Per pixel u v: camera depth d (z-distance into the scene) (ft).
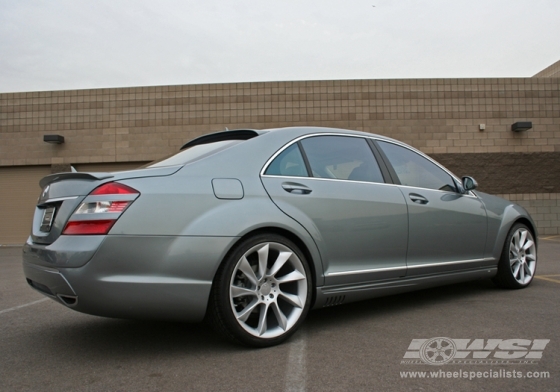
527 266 15.97
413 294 14.89
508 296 14.34
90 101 44.93
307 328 10.96
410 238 12.29
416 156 13.87
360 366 8.45
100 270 8.16
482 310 12.50
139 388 7.55
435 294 14.85
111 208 8.39
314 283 10.40
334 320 11.68
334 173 11.43
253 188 9.80
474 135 43.42
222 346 9.65
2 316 12.97
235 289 9.12
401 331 10.61
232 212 9.26
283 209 9.96
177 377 8.00
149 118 44.39
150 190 8.71
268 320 9.89
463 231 13.76
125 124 44.55
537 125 43.75
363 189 11.62
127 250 8.31
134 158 44.32
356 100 43.45
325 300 10.61
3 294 16.58
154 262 8.47
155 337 10.50
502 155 43.45
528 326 10.90
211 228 8.94
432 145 43.24
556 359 8.80
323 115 43.42
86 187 8.75
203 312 8.90
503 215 15.31
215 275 9.04
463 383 7.72
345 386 7.57
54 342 10.29
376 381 7.78
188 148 11.62
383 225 11.68
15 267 25.58
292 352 9.21
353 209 11.16
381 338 10.11
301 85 43.65
